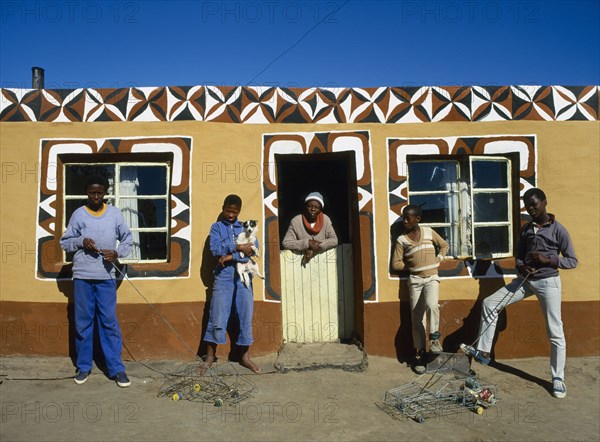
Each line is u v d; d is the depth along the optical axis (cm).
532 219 582
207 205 602
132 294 595
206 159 604
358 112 615
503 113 624
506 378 570
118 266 594
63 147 600
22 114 602
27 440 409
